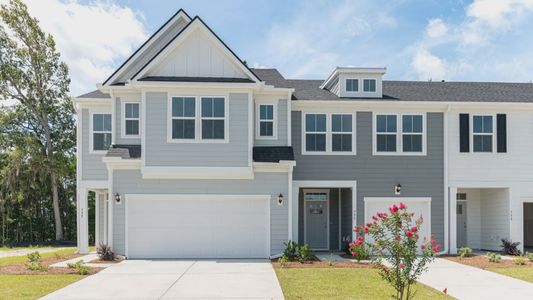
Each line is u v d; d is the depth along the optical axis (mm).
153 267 13883
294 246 15828
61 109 31125
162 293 9859
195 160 15859
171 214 16188
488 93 19734
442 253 17547
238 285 10781
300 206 19266
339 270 13156
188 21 18641
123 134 17078
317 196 19375
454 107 17969
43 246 26016
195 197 16203
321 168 17688
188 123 15945
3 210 29125
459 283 11336
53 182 30094
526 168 18156
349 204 18172
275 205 16328
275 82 19312
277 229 16297
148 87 15852
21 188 28953
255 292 9945
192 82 15844
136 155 16266
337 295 9570
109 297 9438
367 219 17609
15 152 28578
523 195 18078
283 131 17359
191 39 16609
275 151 16891
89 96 18219
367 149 17828
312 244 19203
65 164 30953
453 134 18031
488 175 18016
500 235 18562
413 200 17719
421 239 17609
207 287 10555
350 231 17875
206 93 16016
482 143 18109
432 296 9617
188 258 16047
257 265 14320
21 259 16641
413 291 10078
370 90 18500
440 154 17969
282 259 14398
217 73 16547
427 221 17719
